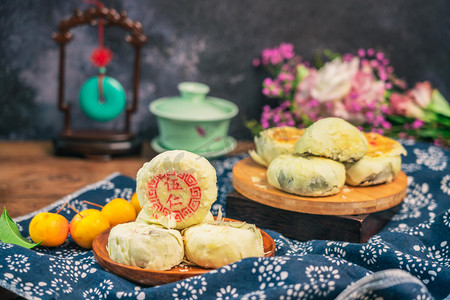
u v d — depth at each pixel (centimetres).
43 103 112
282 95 116
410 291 51
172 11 112
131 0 110
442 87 122
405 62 120
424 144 92
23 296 53
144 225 57
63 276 56
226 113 101
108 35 111
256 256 56
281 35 117
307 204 65
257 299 50
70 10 108
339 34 118
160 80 116
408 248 63
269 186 69
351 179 69
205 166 56
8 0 105
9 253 57
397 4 117
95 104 101
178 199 56
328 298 52
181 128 98
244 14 115
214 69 117
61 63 100
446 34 119
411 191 81
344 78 101
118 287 54
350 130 66
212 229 56
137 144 104
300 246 64
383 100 106
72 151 100
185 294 53
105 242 60
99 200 76
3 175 89
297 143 67
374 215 67
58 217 63
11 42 107
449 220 67
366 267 60
